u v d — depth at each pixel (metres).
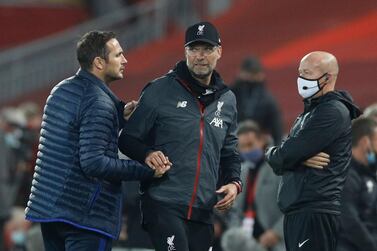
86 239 23.31
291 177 24.30
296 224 24.19
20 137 41.88
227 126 24.48
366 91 48.06
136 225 32.03
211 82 24.20
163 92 23.91
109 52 23.62
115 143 23.53
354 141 28.09
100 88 23.45
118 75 23.84
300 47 57.25
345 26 57.31
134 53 71.38
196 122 23.91
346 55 52.75
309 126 23.94
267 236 31.17
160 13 77.00
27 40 83.56
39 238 34.59
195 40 23.66
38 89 76.25
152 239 24.03
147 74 64.00
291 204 24.20
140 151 23.64
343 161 24.28
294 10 63.59
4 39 83.31
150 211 23.91
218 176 24.67
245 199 31.92
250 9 68.00
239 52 60.78
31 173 40.91
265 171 31.55
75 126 23.22
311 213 24.02
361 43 53.56
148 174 23.47
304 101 24.64
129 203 32.00
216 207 24.23
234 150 24.81
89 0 84.44
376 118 31.11
